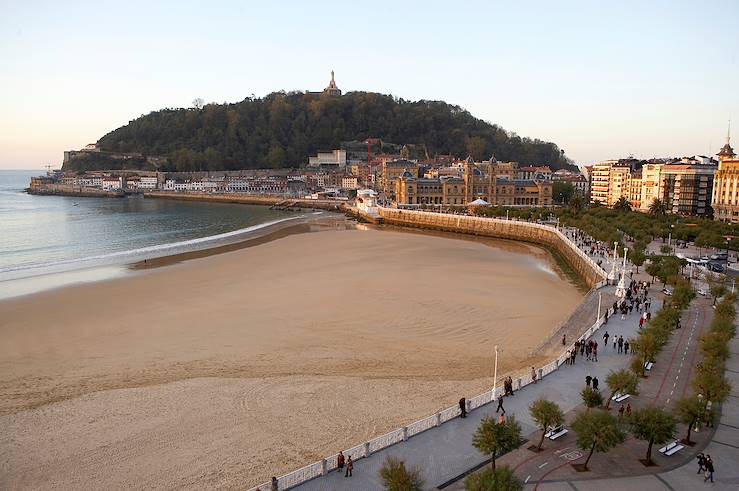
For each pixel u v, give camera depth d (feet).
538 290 324.80
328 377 185.26
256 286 325.62
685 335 222.07
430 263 410.72
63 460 137.08
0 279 352.08
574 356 190.90
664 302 251.39
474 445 127.03
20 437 147.95
